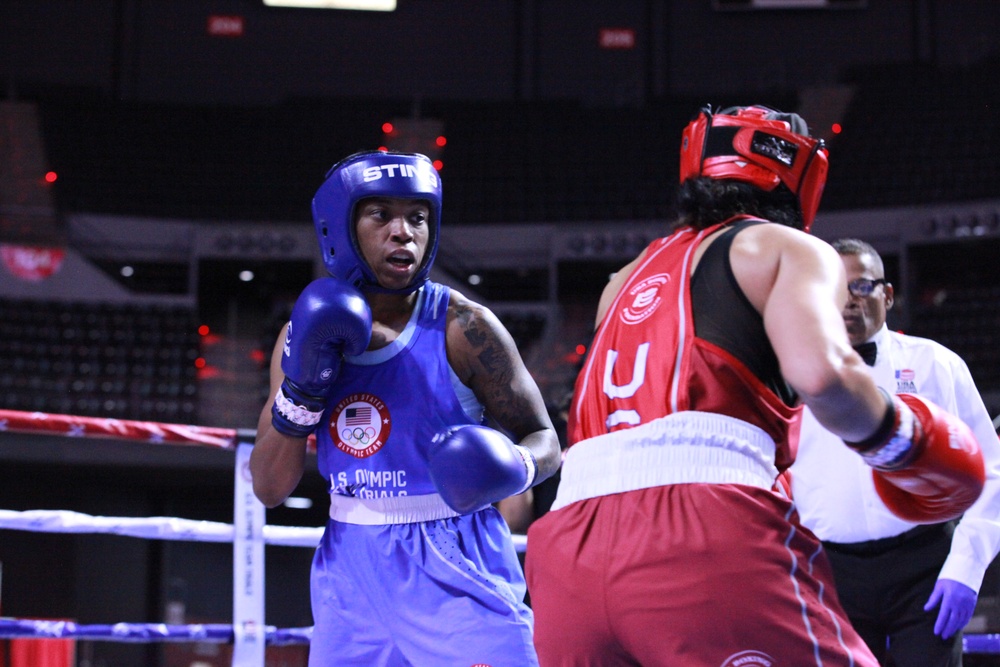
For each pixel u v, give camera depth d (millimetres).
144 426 2857
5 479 9828
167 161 14320
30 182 13711
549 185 14242
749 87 15375
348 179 2016
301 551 10555
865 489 2322
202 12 15461
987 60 14859
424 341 2049
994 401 10242
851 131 14281
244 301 14164
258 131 14883
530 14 15820
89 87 14961
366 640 1948
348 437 2004
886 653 2381
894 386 2400
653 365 1418
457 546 1958
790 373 1252
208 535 2908
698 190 1551
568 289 13906
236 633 2896
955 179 13102
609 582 1349
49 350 11609
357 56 15633
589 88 15648
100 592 9711
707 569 1295
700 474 1346
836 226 12719
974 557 2191
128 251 13109
